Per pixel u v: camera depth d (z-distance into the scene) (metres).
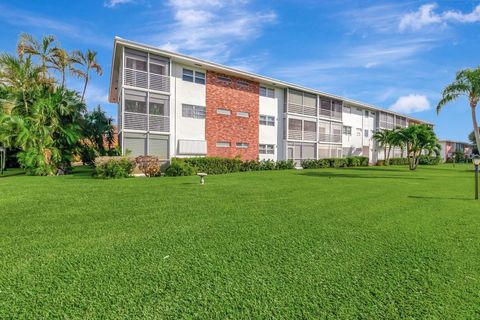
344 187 10.74
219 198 7.72
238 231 4.66
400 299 2.62
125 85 16.81
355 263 3.43
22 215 5.57
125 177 13.52
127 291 2.69
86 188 9.23
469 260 3.56
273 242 4.14
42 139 14.49
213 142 20.48
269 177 14.62
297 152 26.36
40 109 14.60
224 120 21.14
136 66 17.31
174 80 18.77
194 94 19.62
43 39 17.78
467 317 2.34
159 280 2.91
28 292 2.63
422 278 3.04
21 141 13.90
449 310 2.44
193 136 19.52
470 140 69.25
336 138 30.75
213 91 20.55
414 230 4.89
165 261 3.40
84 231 4.58
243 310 2.41
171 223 5.11
